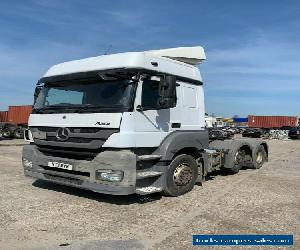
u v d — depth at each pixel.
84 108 6.81
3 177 9.56
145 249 4.75
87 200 7.18
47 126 7.32
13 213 6.22
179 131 7.70
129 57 6.85
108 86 6.83
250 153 11.70
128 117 6.48
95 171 6.51
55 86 7.61
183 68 8.12
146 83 6.90
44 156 7.41
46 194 7.62
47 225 5.64
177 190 7.59
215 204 7.07
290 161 14.98
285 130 45.22
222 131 11.16
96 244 4.91
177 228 5.60
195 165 8.09
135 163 6.42
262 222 5.96
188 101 8.14
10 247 4.77
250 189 8.58
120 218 6.07
